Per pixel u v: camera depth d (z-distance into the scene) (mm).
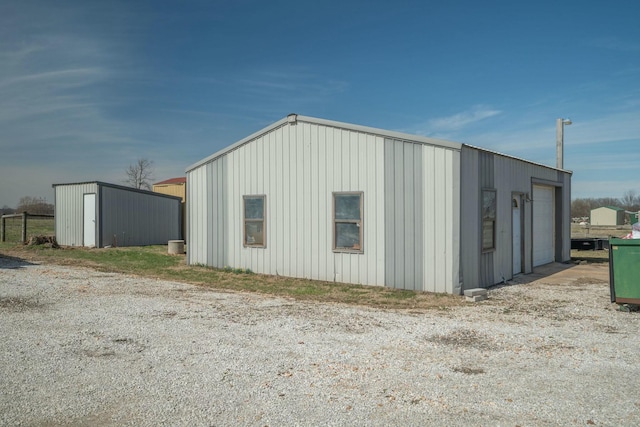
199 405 4145
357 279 11102
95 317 7242
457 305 8711
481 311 8172
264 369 5051
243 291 10031
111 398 4270
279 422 3846
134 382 4645
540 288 10852
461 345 6016
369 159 10914
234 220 13305
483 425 3822
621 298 8125
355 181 11117
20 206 42125
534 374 4980
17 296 8742
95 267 13500
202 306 8211
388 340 6195
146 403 4176
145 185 45969
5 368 4973
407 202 10383
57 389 4453
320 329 6715
